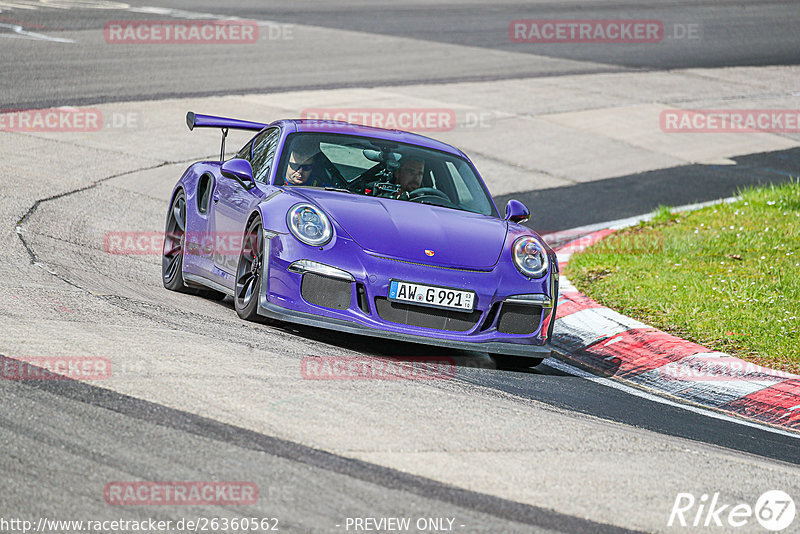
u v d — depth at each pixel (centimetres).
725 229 4131
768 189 5078
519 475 1520
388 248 2212
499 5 11594
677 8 11950
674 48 9538
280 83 6569
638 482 1566
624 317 2869
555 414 1938
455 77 7406
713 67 8719
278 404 1694
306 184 2508
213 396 1691
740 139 6488
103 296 2373
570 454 1658
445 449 1588
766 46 9925
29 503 1252
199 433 1520
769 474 1714
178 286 2811
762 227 4159
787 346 2619
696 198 5050
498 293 2234
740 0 12800
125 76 6288
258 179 2588
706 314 2886
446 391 1959
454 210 2519
